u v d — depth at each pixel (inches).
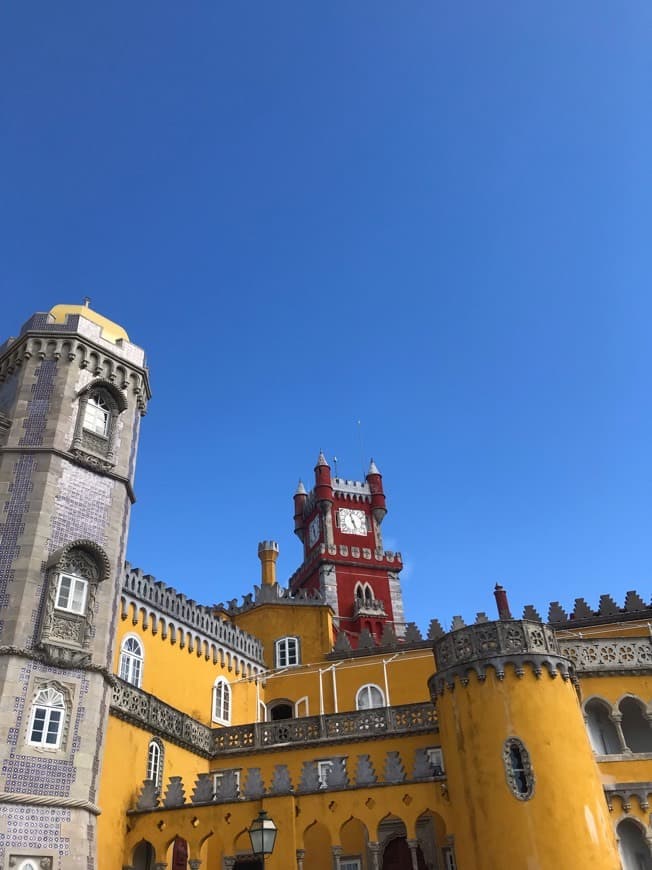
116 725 1045.8
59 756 884.6
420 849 1217.4
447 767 980.6
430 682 1067.3
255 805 1011.9
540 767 898.1
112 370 1187.3
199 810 1024.2
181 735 1222.9
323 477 3312.0
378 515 3316.9
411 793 985.5
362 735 1251.8
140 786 1079.6
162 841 1013.8
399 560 3137.3
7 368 1159.0
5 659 884.6
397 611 2989.7
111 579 1040.2
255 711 1585.9
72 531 1023.0
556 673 973.8
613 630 1501.0
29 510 994.7
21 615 917.8
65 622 955.3
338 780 1019.9
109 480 1111.6
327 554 3043.8
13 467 1029.8
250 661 1643.7
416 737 1232.2
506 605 1720.0
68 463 1066.1
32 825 831.1
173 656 1365.7
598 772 969.5
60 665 928.9
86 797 888.3
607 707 1104.8
